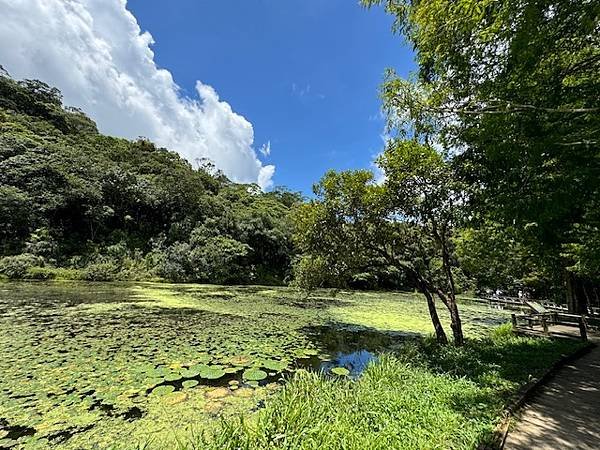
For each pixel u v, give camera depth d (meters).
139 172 43.50
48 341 7.87
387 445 2.96
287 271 36.00
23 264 23.20
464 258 15.94
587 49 3.09
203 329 9.99
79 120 52.69
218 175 59.94
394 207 8.02
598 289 19.86
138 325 10.10
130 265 29.05
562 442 3.23
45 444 3.73
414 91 4.84
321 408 3.76
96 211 30.64
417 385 4.73
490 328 13.05
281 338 9.41
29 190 28.88
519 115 3.08
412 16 3.80
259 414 3.77
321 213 8.83
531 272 20.27
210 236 33.91
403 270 8.56
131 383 5.57
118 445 3.73
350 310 16.31
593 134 3.04
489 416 3.65
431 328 12.32
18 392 5.05
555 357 6.70
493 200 4.59
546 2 2.35
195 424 4.29
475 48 3.12
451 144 5.00
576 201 3.78
